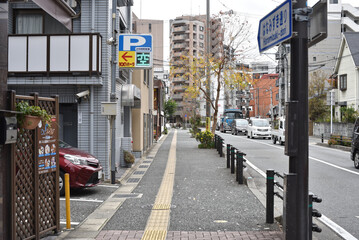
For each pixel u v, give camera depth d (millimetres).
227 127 51344
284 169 13773
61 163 8672
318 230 4559
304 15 4285
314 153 20094
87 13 11852
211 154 19266
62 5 5883
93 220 6617
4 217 4480
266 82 76250
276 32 4359
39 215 5449
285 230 4348
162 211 7254
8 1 4684
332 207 7797
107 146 11812
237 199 8422
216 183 10570
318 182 10836
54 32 12164
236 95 77500
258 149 22781
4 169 4484
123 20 14523
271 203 6391
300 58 4297
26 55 11352
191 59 25094
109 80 12055
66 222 6148
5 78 4516
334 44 52875
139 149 17891
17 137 4699
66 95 11938
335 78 39156
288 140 4305
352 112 30484
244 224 6344
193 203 8023
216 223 6414
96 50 11336
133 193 9273
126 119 16812
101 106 10609
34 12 12195
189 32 95750
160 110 39938
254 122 36594
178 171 13125
